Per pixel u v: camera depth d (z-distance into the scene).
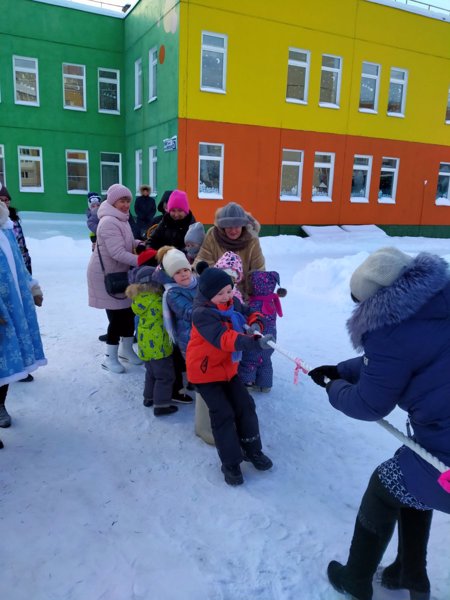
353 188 16.42
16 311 2.90
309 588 1.93
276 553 2.11
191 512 2.37
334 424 3.32
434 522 2.35
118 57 17.39
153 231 4.44
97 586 1.91
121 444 2.99
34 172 17.30
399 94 16.53
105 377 4.00
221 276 2.59
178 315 3.13
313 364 4.39
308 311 6.25
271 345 2.35
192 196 13.73
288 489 2.59
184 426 3.24
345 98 15.42
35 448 2.90
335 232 15.42
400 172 16.88
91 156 17.72
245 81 13.80
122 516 2.33
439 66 16.72
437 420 1.52
